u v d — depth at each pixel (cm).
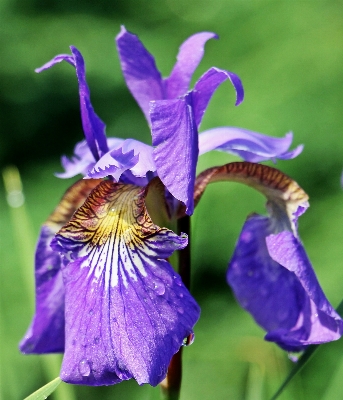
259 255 40
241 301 40
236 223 87
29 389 74
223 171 38
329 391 44
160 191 37
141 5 127
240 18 111
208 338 83
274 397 38
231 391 76
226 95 99
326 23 100
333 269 80
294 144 90
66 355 34
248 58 104
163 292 34
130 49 40
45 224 39
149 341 34
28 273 43
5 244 90
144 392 77
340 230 84
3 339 49
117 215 36
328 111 91
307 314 38
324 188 90
